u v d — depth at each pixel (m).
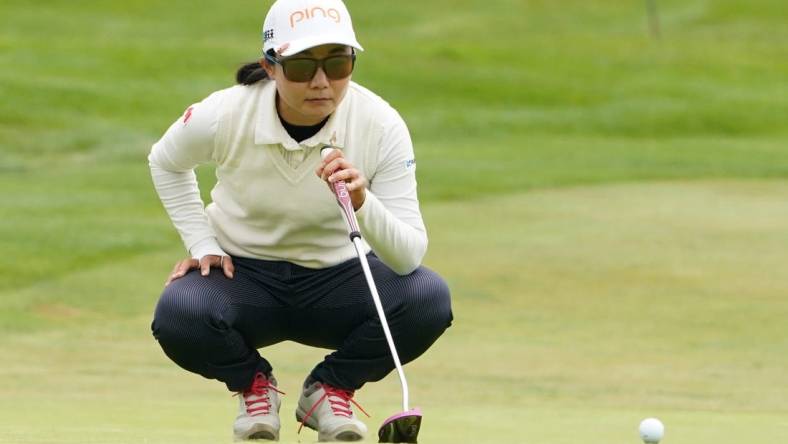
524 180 66.12
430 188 63.19
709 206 57.22
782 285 40.56
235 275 14.50
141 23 156.12
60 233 49.78
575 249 46.88
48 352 31.72
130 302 39.84
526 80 114.38
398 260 13.96
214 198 14.94
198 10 163.12
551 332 34.03
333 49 13.41
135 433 15.11
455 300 38.69
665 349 31.50
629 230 50.84
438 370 28.34
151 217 54.59
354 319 14.48
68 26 151.88
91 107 92.38
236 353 14.23
